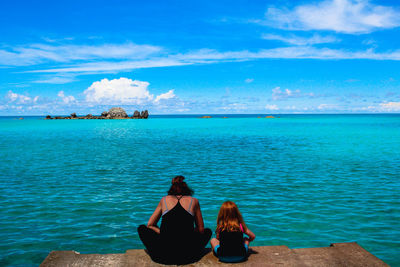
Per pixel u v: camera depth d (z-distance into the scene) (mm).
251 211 8375
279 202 9250
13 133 44594
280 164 16672
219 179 12734
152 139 33875
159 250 4391
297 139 33188
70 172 14344
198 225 4566
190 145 27219
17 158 18938
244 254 4477
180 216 4359
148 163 17078
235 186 11430
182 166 16016
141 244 6266
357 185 11570
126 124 82500
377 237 6566
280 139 33344
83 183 11945
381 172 14273
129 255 4770
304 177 13125
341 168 15344
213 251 4727
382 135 38406
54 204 9039
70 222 7516
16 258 5598
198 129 55000
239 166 16031
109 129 56312
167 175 13617
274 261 4562
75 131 49875
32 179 12680
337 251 4902
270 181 12297
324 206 8828
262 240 6434
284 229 7043
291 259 4633
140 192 10539
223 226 4477
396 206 8812
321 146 25969
